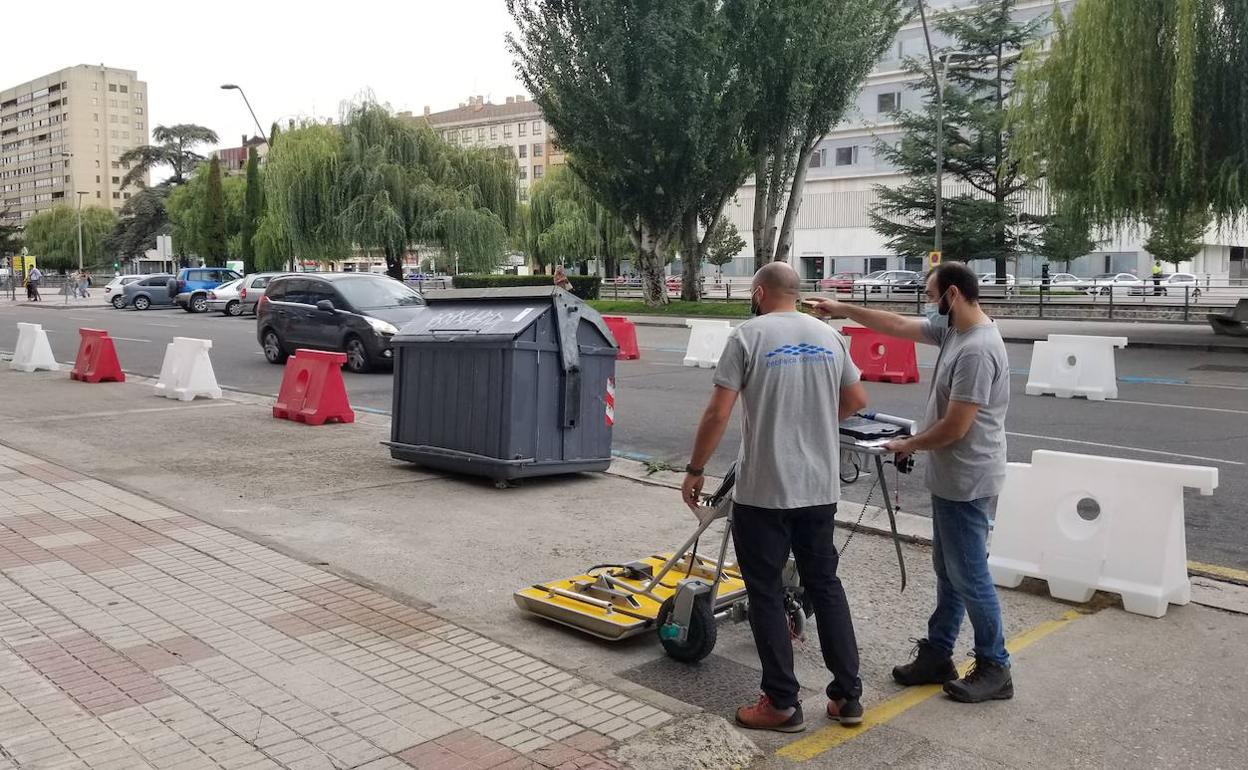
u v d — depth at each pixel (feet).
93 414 39.34
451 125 475.72
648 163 104.53
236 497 24.91
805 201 225.97
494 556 19.98
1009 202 144.25
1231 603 17.52
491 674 13.71
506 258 145.48
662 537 21.58
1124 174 66.95
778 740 12.28
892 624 16.46
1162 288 114.01
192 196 240.12
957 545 13.28
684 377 52.70
